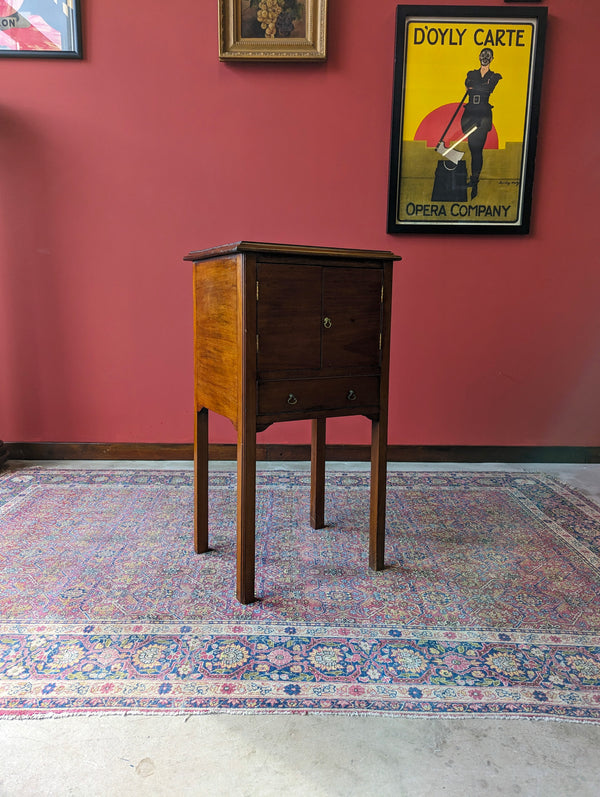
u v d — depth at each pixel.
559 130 2.90
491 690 1.26
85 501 2.44
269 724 1.15
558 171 2.94
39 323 3.01
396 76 2.81
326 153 2.91
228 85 2.85
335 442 3.13
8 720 1.15
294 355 1.59
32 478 2.75
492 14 2.76
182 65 2.83
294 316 1.57
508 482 2.77
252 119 2.88
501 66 2.81
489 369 3.09
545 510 2.39
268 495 2.54
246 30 2.76
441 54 2.80
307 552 1.96
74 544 2.00
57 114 2.85
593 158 2.93
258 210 2.95
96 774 1.02
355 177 2.93
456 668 1.33
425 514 2.33
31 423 3.09
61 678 1.28
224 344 1.63
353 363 1.70
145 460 3.09
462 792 1.00
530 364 3.09
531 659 1.37
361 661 1.36
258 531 2.14
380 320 1.73
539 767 1.05
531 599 1.66
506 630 1.50
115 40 2.80
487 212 2.94
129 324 3.02
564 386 3.11
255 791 0.99
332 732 1.13
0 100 2.83
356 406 1.72
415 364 3.07
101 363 3.04
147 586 1.71
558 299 3.04
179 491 2.58
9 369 3.04
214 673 1.31
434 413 3.12
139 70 2.83
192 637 1.45
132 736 1.12
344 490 2.61
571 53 2.83
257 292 1.50
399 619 1.55
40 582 1.73
